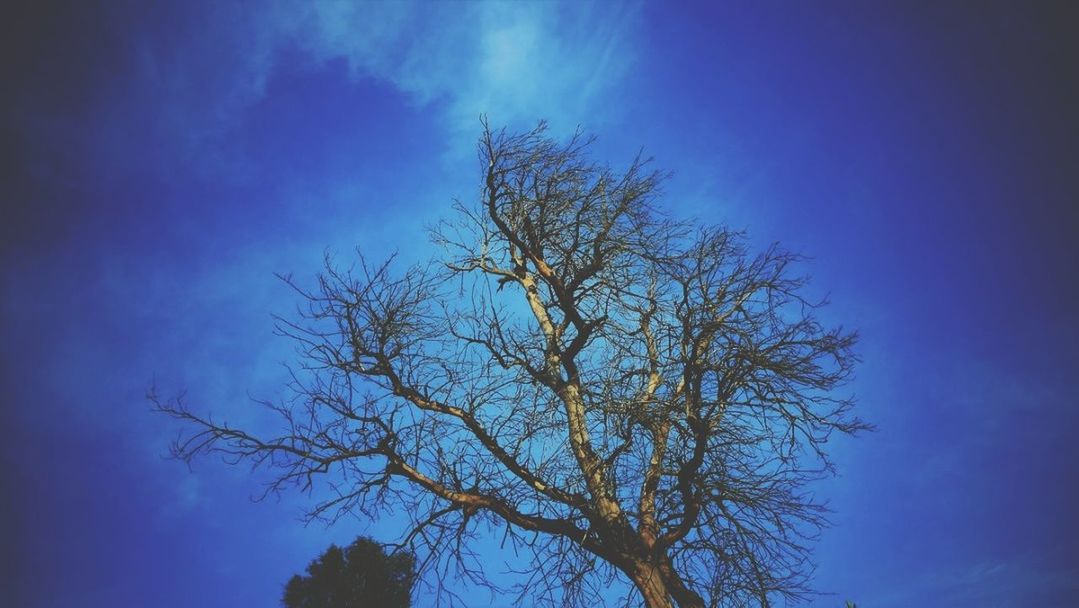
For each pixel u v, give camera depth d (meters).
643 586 9.48
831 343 9.95
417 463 10.35
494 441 10.26
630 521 9.66
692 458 9.34
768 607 9.13
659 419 9.70
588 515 9.58
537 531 10.01
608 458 9.41
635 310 11.38
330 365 10.27
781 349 9.89
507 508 10.03
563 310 11.23
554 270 12.27
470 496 10.17
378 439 10.13
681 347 9.99
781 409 10.21
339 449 10.16
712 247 10.76
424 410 10.55
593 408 9.64
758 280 10.45
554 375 10.45
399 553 10.50
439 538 10.22
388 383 10.60
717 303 10.30
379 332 10.31
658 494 9.57
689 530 9.59
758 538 9.38
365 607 11.73
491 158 11.87
